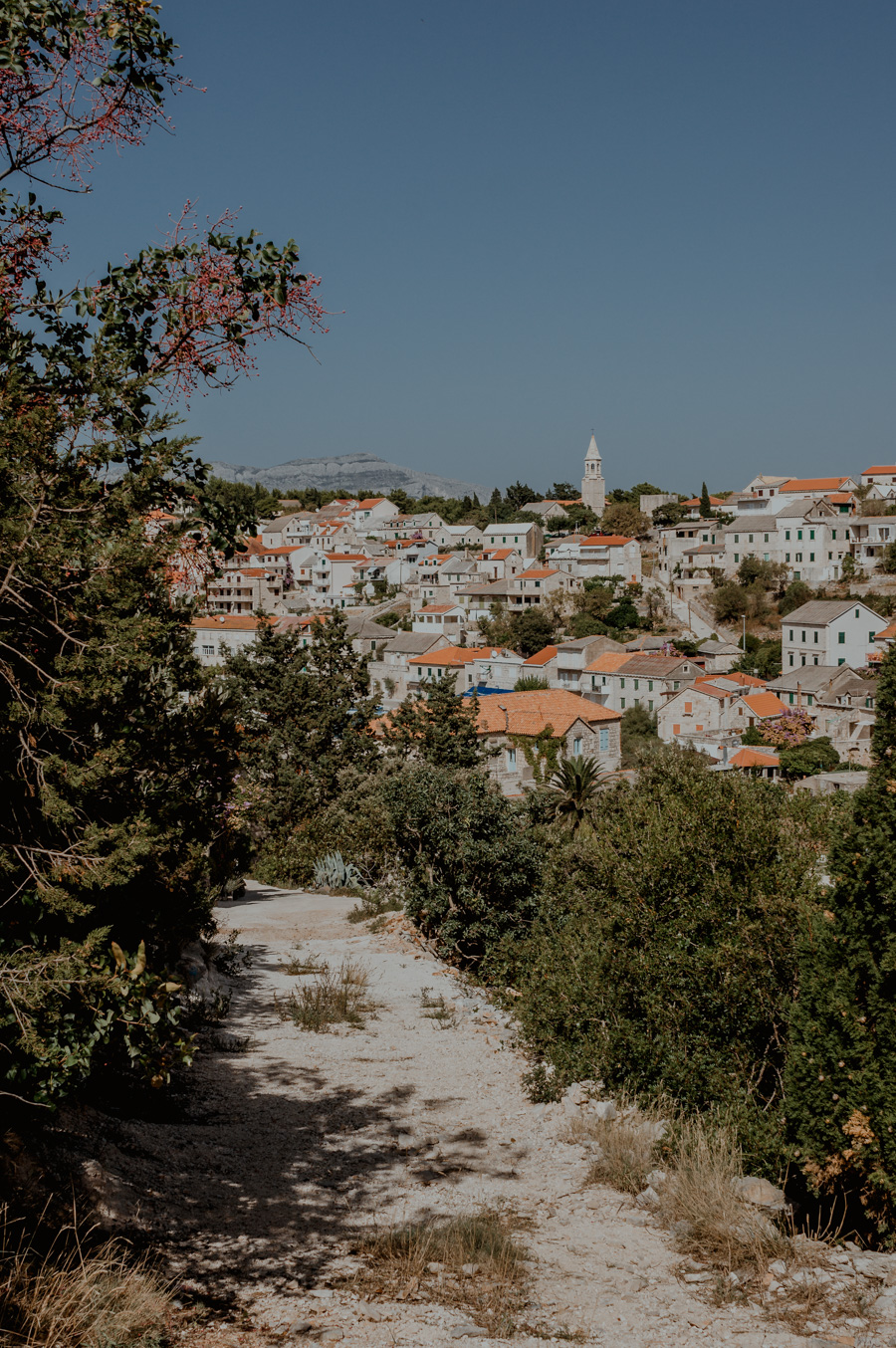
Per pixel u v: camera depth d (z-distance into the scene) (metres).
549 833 22.98
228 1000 13.66
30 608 5.34
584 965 11.52
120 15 6.74
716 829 10.91
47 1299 4.86
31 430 5.41
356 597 145.62
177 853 6.98
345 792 37.25
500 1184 8.19
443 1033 13.39
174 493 6.70
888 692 7.33
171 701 7.04
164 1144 8.12
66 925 5.79
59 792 5.41
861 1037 6.91
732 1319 5.67
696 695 78.69
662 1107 9.52
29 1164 6.41
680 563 133.38
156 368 6.79
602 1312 5.77
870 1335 5.42
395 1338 5.29
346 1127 9.41
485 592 130.88
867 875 7.00
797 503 125.06
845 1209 7.14
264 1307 5.62
